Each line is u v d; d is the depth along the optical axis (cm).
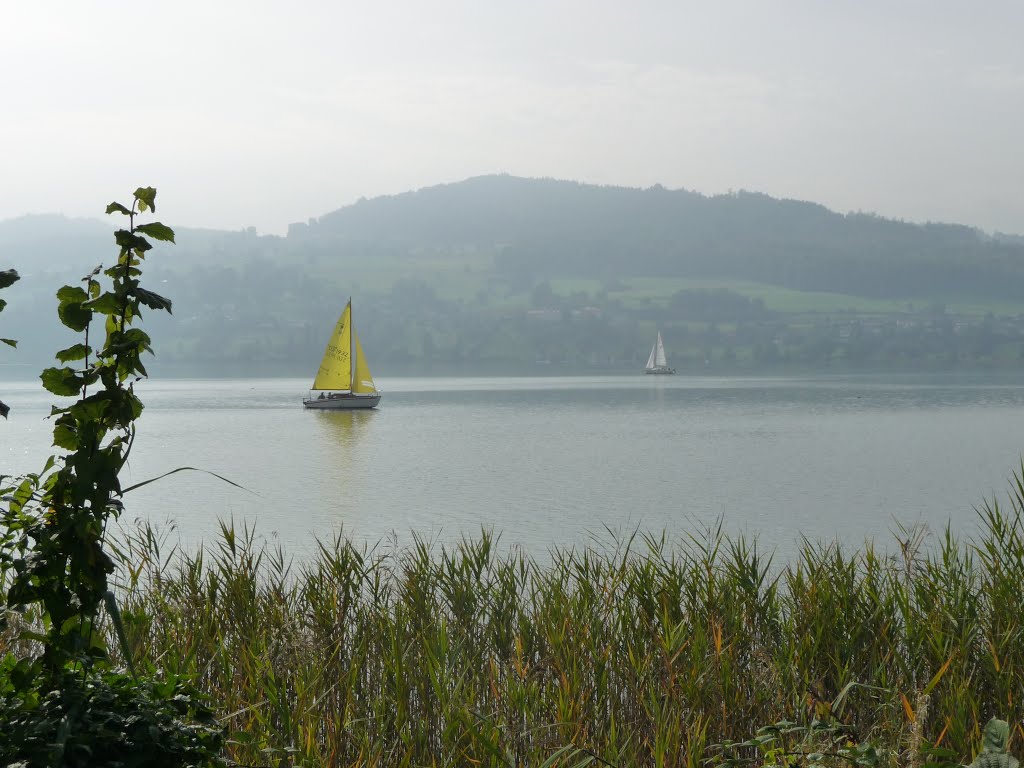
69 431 368
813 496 4916
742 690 706
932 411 13162
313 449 7862
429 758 626
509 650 809
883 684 719
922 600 867
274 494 4931
